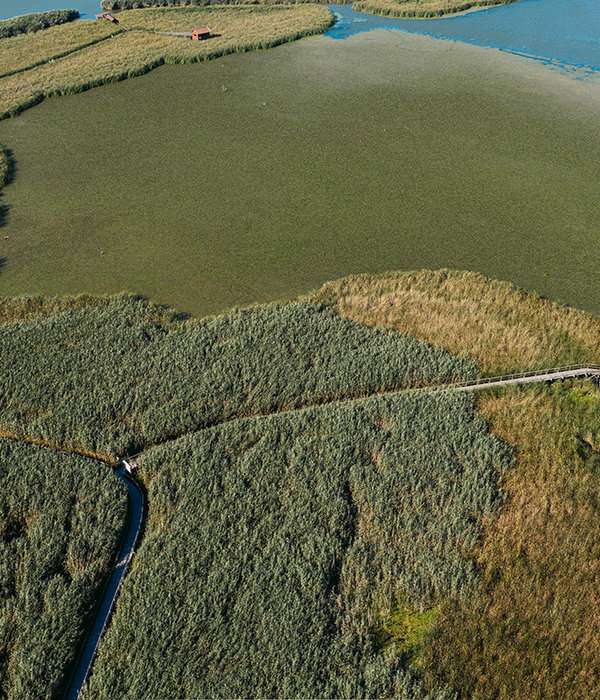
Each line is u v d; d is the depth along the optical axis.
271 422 40.91
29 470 37.62
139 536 35.19
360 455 39.19
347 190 65.19
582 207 62.19
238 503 36.09
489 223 60.22
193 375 44.34
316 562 33.34
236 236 58.72
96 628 31.22
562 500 36.78
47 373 44.16
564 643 30.31
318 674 29.22
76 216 61.16
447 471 37.88
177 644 29.92
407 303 50.78
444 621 31.14
